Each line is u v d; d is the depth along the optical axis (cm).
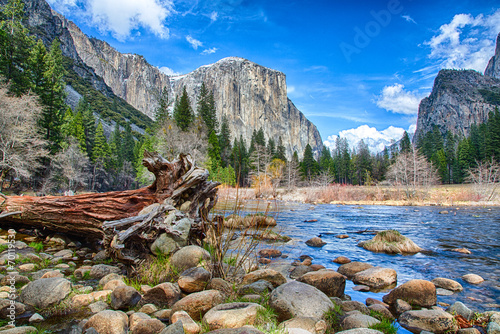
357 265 655
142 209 640
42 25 14212
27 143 2423
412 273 646
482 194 3556
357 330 301
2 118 2222
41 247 733
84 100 8512
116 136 8031
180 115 5200
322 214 2042
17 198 822
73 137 4584
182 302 371
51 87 3644
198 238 657
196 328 308
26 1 14112
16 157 2294
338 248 906
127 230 504
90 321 317
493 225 1476
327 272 507
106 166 6406
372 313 408
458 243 994
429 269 677
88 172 5519
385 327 342
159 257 521
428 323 371
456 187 4441
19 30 3400
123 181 7312
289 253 823
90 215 708
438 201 3359
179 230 553
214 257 496
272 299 394
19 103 2348
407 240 884
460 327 366
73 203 746
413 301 449
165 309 381
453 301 476
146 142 6047
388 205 3222
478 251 870
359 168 8588
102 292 424
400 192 3897
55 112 3622
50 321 345
